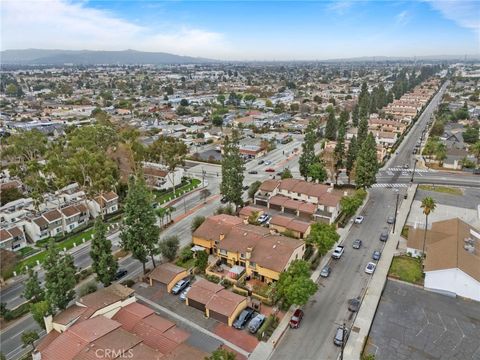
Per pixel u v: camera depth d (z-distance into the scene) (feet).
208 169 422.82
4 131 577.84
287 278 170.91
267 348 152.05
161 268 203.92
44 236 267.39
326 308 176.55
